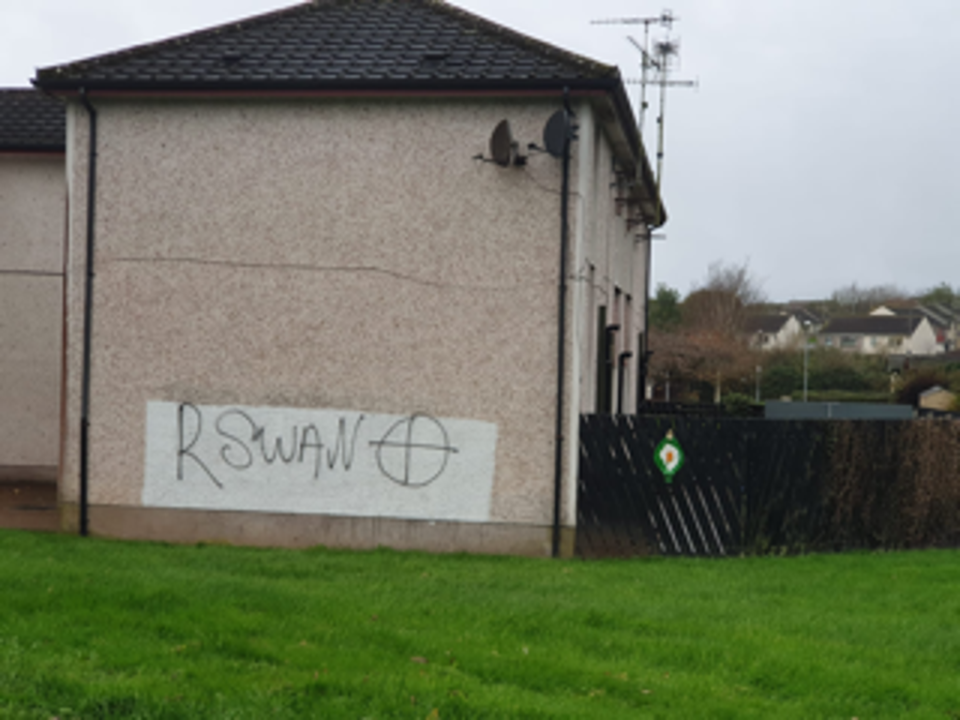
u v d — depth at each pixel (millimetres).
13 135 15000
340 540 11203
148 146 11508
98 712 5113
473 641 6789
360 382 11234
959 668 6832
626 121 12656
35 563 8820
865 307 121812
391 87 10922
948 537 13164
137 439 11453
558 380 10883
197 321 11438
